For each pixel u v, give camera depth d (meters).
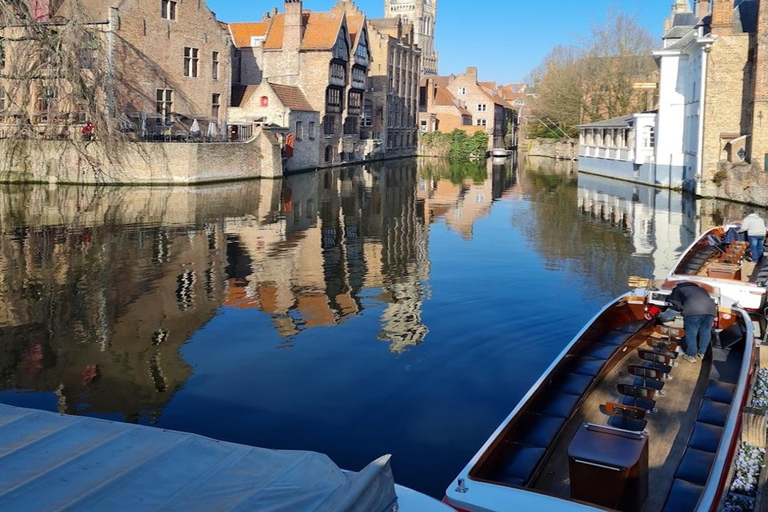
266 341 11.16
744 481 5.75
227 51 48.19
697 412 7.64
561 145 79.44
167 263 17.06
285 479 3.74
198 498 3.57
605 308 10.20
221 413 8.53
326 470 3.85
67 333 11.60
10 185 35.84
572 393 7.84
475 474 5.52
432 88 96.00
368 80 72.69
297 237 21.17
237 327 11.91
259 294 14.16
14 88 28.19
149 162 36.50
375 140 69.81
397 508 3.91
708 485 5.20
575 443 5.57
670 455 6.71
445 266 17.03
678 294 9.62
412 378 9.62
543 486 6.05
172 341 11.17
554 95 75.44
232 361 10.26
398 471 7.20
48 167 35.28
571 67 73.38
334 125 57.56
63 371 9.90
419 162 70.25
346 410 8.60
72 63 27.23
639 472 5.43
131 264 16.92
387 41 72.56
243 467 3.88
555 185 42.53
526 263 17.45
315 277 15.70
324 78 54.50
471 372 9.88
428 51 161.88
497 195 35.56
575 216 27.06
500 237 21.70
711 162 33.81
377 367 10.02
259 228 22.83
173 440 4.19
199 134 41.56
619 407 6.80
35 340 11.23
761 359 8.77
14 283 14.96
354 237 21.39
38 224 22.88
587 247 19.92
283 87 50.56
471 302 13.47
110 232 21.48
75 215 25.06
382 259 17.84
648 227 23.94
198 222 23.83
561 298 13.77
